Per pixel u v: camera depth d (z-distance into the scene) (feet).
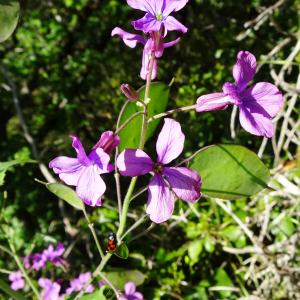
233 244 0.83
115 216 0.95
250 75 0.41
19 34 1.24
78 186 0.39
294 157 0.79
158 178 0.39
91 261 0.99
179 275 0.87
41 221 1.18
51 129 1.26
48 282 0.80
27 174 1.21
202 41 1.07
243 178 0.42
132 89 0.40
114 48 1.20
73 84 1.24
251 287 0.84
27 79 1.28
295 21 0.95
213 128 0.96
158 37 0.40
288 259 0.78
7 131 1.29
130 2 0.40
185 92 1.00
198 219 0.87
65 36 1.24
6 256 1.05
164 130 0.40
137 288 0.86
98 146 0.40
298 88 0.76
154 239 0.92
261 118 0.41
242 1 1.04
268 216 0.78
